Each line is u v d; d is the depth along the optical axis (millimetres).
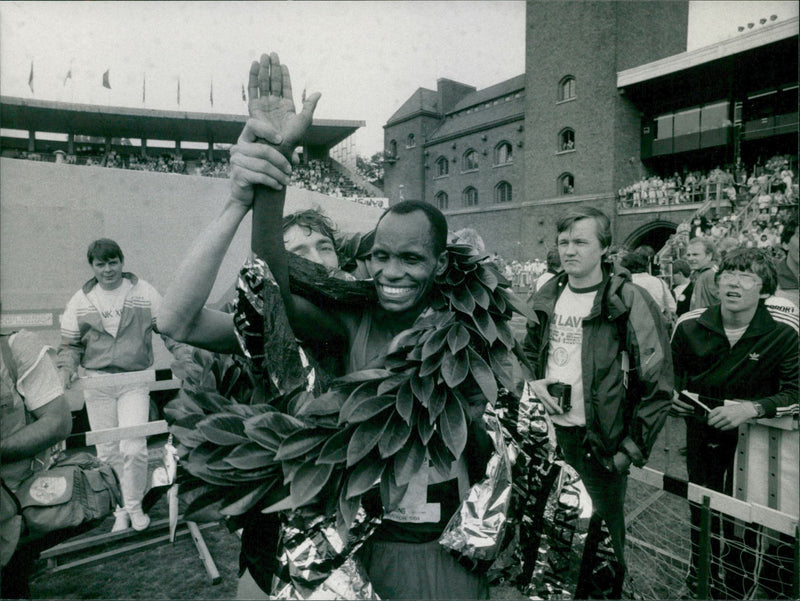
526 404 1172
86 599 1842
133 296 2336
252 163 790
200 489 906
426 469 997
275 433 876
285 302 920
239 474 871
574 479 1186
